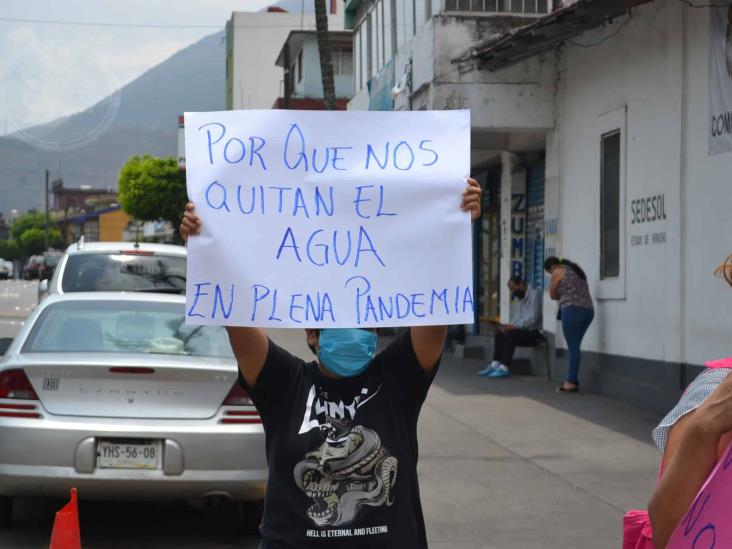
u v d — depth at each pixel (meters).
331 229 3.24
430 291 3.23
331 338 3.15
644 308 11.45
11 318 25.59
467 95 14.65
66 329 6.69
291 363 3.23
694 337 10.27
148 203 67.38
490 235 19.84
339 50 43.97
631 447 9.36
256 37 62.81
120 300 7.05
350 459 3.10
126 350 6.51
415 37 16.08
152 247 9.09
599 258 12.89
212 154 3.28
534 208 17.36
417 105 15.94
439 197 3.27
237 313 3.18
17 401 6.03
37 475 5.95
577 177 13.74
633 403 11.59
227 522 7.03
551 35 12.40
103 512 7.27
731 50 9.50
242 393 6.18
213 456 6.05
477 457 9.04
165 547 6.36
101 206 145.88
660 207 11.02
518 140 16.41
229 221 3.22
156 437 6.01
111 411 6.06
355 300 3.21
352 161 3.29
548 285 14.65
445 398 12.61
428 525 6.80
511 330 14.92
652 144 11.27
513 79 14.55
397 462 3.12
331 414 3.14
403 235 3.25
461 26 14.77
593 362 13.00
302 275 3.21
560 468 8.53
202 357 6.47
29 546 6.17
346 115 3.32
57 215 149.50
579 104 13.64
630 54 11.91
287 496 3.09
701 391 2.48
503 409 11.68
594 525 6.78
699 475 2.32
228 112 3.31
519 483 8.02
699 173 10.20
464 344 19.12
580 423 10.65
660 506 2.40
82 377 6.07
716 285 9.84
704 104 10.09
